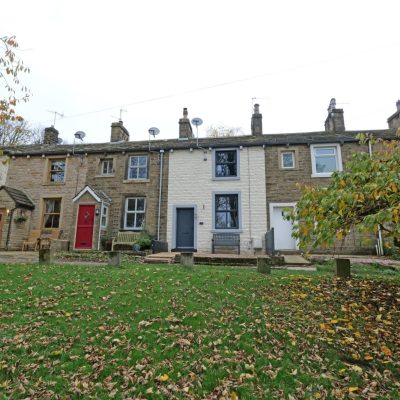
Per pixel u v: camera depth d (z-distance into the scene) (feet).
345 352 12.94
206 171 50.37
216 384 10.55
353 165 19.66
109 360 11.91
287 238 46.44
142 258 37.22
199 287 20.66
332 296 19.26
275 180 48.21
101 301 17.88
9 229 48.78
